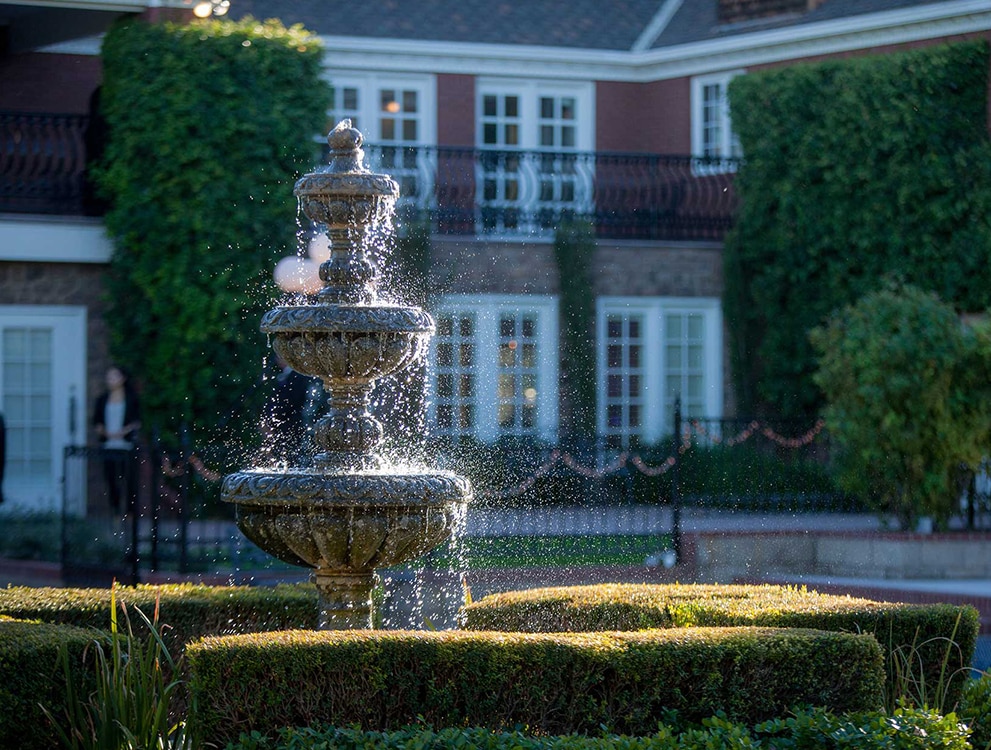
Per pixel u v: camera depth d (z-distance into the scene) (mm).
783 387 21609
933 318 15102
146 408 18250
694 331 22125
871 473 15352
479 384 20891
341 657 5969
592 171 23797
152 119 18297
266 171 18656
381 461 7871
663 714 6211
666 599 7934
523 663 6129
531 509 17469
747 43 23219
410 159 21516
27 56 21719
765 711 6305
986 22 20781
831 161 21141
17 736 6055
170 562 14023
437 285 20734
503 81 24391
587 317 21328
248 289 18422
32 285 18516
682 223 22375
